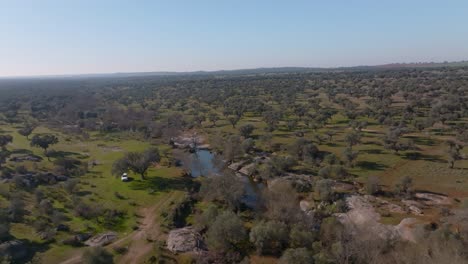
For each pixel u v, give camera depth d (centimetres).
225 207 7319
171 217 6806
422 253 4953
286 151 11056
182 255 5556
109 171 10000
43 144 11662
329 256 4941
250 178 9544
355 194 7625
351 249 5112
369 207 6956
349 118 15488
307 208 7188
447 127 12681
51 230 6119
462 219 5641
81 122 16888
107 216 6912
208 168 10644
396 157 10062
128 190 8481
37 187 8350
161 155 11594
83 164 10562
